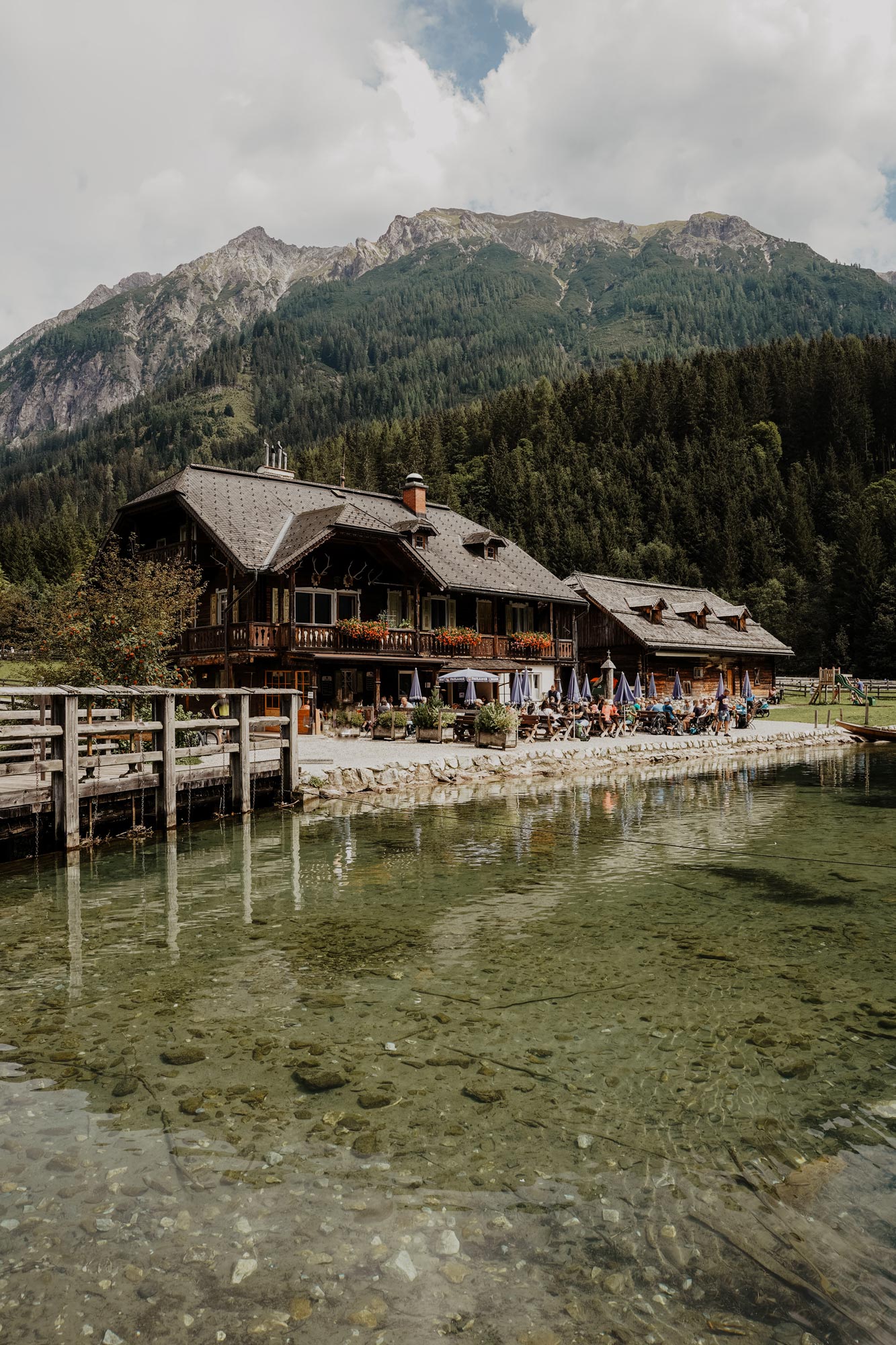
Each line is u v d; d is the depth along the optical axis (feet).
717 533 291.99
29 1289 10.16
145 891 31.40
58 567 372.99
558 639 125.39
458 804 53.93
